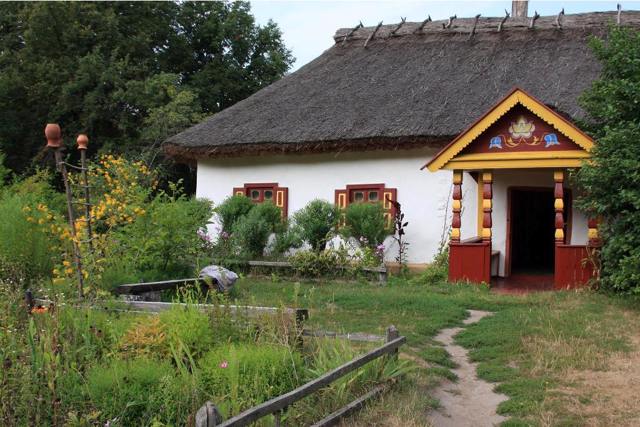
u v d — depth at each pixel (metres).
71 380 5.36
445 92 15.40
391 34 19.41
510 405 6.20
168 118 26.39
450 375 7.05
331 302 10.49
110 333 6.39
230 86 33.84
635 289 9.61
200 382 5.50
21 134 29.03
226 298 7.71
